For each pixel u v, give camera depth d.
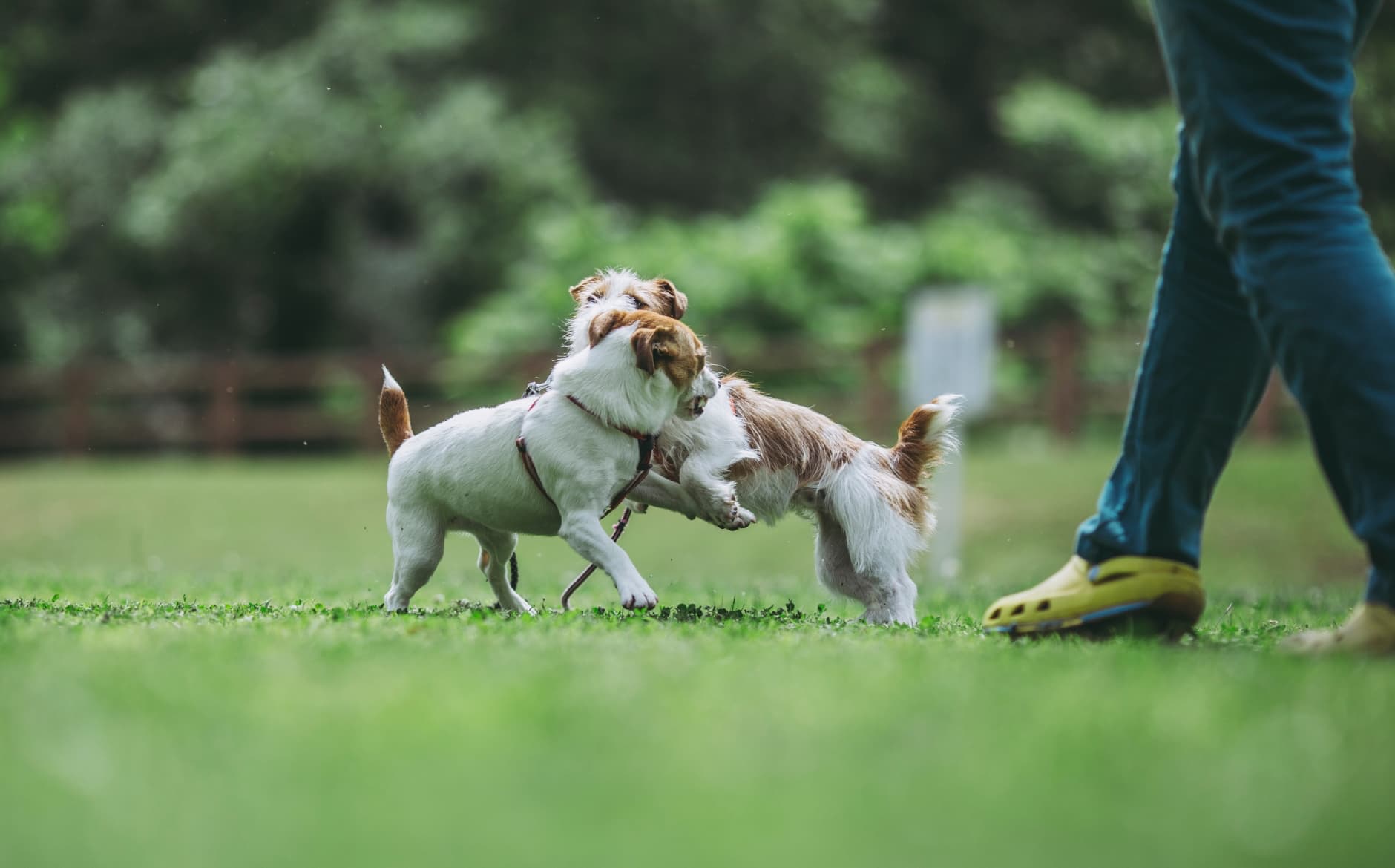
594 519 7.15
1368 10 5.74
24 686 4.45
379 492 25.53
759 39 37.66
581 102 36.94
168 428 36.97
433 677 4.62
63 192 36.38
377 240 35.94
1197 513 6.19
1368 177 36.03
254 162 34.25
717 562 20.48
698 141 38.56
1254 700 4.28
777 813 3.18
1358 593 13.13
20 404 38.06
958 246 32.41
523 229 34.06
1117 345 33.25
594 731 3.90
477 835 3.03
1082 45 42.12
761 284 30.48
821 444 7.86
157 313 37.66
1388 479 5.21
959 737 3.86
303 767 3.53
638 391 7.13
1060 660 5.30
